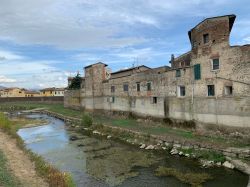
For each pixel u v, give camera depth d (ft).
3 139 106.01
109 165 86.28
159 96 136.67
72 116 208.85
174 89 125.39
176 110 124.57
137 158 92.43
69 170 82.79
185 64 153.99
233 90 96.02
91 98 211.41
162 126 131.03
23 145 95.61
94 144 116.78
